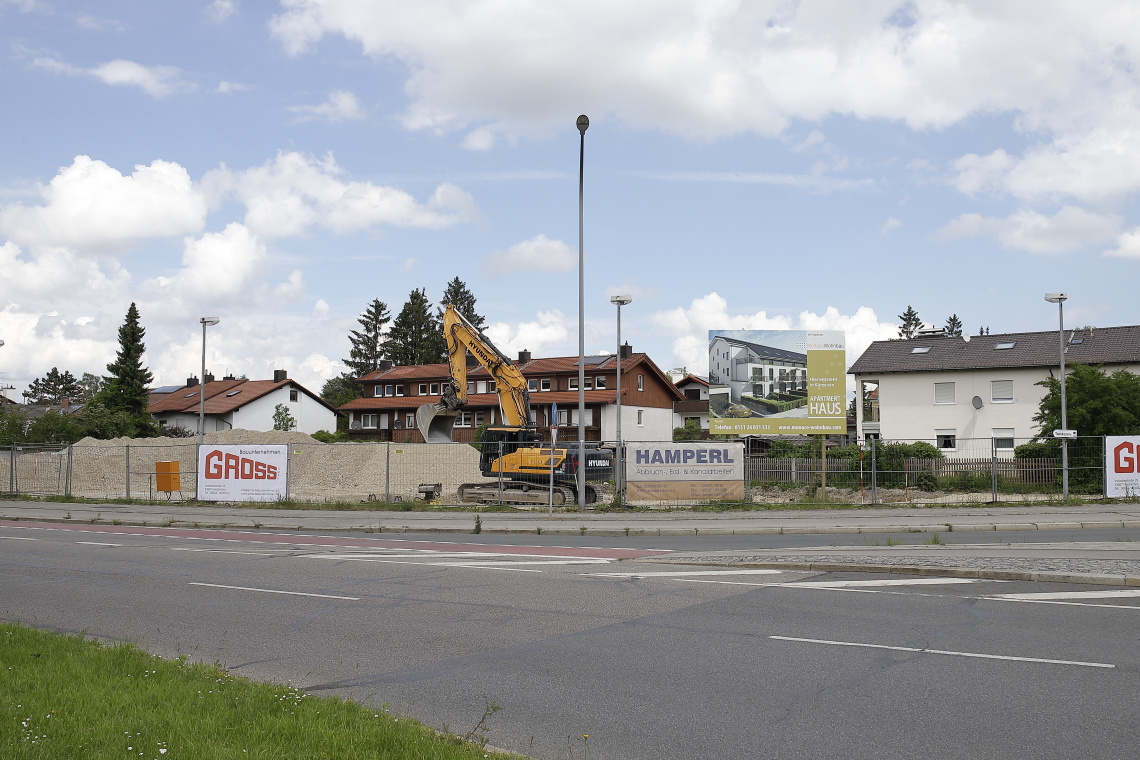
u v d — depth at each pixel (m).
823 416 27.38
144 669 7.14
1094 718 6.21
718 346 28.16
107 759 4.97
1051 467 26.64
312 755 5.06
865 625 9.32
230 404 74.94
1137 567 12.59
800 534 19.70
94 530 22.14
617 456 25.52
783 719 6.27
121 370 73.69
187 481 38.97
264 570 13.94
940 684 7.09
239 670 7.72
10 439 58.03
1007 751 5.60
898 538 18.22
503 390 32.22
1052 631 8.95
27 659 7.41
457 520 23.11
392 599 11.16
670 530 19.97
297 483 42.28
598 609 10.36
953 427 52.06
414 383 73.25
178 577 13.23
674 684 7.17
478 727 6.04
